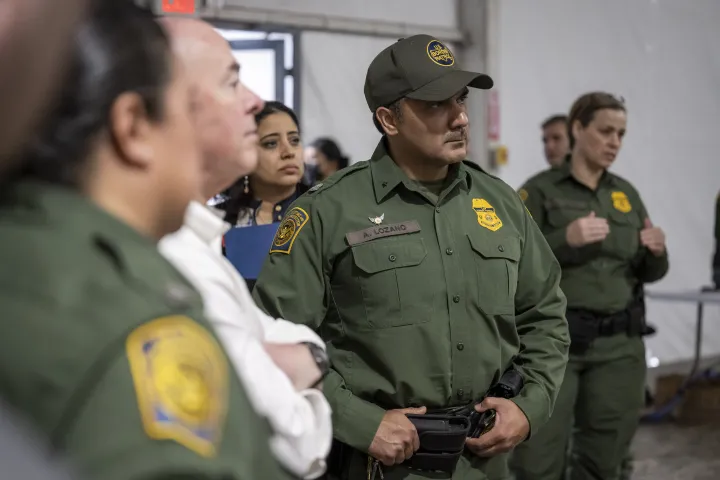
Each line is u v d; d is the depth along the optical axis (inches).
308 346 41.4
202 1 189.5
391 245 69.3
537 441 116.3
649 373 237.5
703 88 259.8
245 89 39.8
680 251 252.7
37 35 20.8
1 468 17.0
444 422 66.9
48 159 22.2
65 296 19.7
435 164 71.3
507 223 73.9
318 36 209.0
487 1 227.3
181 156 25.4
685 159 254.7
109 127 23.2
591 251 119.6
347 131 213.8
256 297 71.4
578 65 241.9
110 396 19.0
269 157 101.0
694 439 180.2
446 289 69.4
